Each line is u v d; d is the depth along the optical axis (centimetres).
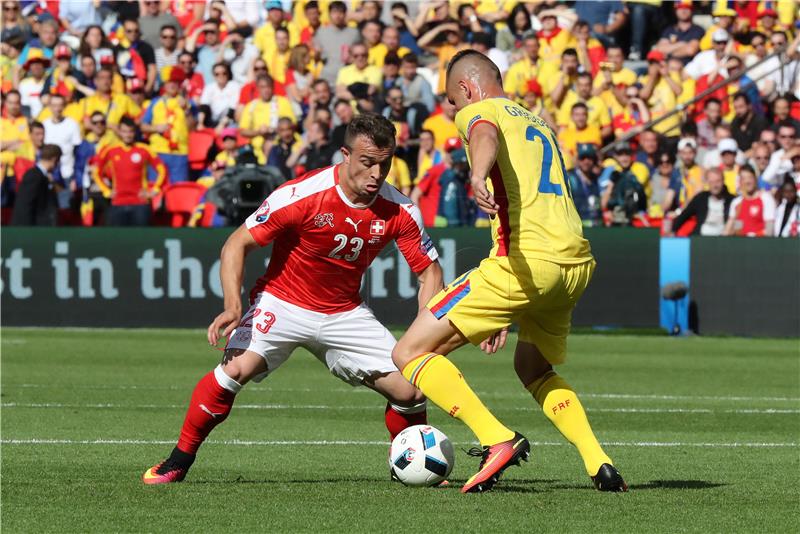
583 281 1894
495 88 1969
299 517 1692
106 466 2275
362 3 7188
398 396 2034
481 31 7081
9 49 7188
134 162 6347
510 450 1895
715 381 4225
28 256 5997
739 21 7031
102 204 6406
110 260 5975
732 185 6338
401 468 1977
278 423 3089
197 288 5947
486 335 1895
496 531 1589
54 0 7444
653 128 6738
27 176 6247
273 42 7119
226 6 7288
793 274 5809
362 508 1769
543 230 1853
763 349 5353
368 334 2025
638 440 2805
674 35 7112
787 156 6306
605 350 5262
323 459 2433
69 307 5988
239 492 1930
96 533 1580
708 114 6575
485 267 1884
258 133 6594
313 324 2003
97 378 4112
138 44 7062
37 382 3991
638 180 6206
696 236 5878
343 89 6731
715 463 2412
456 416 1912
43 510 1755
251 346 1989
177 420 3094
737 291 5853
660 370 4550
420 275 2041
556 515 1717
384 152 1880
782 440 2819
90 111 6706
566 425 1973
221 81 7006
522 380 2033
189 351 5012
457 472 2283
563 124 6625
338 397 3728
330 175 1944
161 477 2034
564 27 7138
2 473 2167
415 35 7188
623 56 7150
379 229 1966
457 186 6097
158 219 6456
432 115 6456
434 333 1902
